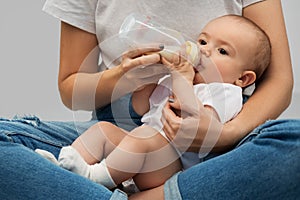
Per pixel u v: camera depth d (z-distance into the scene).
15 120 1.33
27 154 1.07
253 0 1.47
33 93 2.19
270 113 1.30
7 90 2.18
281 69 1.40
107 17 1.41
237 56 1.32
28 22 2.14
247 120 1.25
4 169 1.05
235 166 1.03
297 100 2.17
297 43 2.21
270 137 1.03
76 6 1.43
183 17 1.40
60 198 1.04
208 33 1.34
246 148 1.04
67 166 1.14
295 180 0.99
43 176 1.05
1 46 2.15
